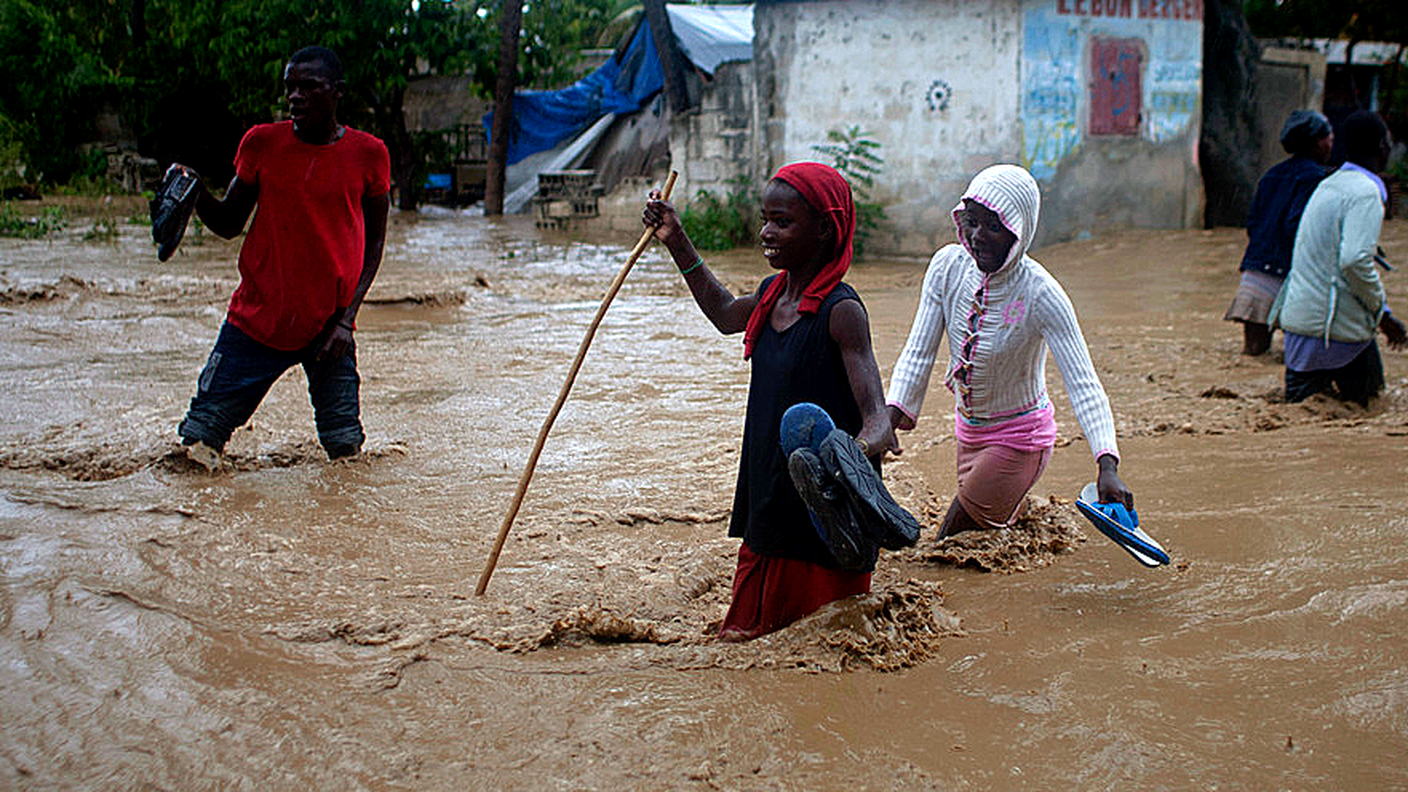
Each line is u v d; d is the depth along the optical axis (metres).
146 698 3.13
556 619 3.77
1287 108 20.36
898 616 3.69
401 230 20.89
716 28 21.92
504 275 14.27
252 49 23.91
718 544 4.68
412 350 8.99
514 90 25.19
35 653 3.38
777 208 3.44
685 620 3.94
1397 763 2.88
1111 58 16.52
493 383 7.83
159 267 13.93
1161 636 3.68
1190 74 17.08
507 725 3.03
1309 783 2.79
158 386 7.42
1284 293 7.38
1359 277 6.86
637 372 8.25
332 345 5.62
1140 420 6.82
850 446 3.14
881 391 3.43
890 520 3.09
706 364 8.58
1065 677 3.37
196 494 5.12
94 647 3.45
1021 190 4.14
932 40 16.45
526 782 2.74
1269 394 7.51
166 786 2.70
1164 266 14.31
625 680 3.30
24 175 26.38
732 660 3.44
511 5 23.88
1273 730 3.04
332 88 5.38
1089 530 4.83
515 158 26.33
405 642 3.56
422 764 2.82
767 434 3.56
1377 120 6.98
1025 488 4.61
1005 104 16.16
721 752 2.89
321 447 6.08
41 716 3.00
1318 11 25.77
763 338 3.64
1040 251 16.20
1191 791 2.75
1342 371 7.10
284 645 3.54
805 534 3.58
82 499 4.96
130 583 3.99
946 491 5.53
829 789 2.73
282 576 4.14
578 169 24.53
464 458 5.91
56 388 7.28
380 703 3.15
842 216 3.46
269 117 26.75
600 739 2.94
